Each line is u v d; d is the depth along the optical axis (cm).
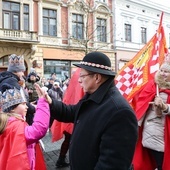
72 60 2119
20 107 261
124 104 175
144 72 358
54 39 2030
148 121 292
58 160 459
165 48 374
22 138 235
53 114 239
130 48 2545
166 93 291
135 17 2597
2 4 1784
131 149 170
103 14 2355
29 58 1881
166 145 280
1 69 1784
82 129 185
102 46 2242
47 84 1020
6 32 1745
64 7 2108
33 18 1928
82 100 204
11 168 229
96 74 189
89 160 178
